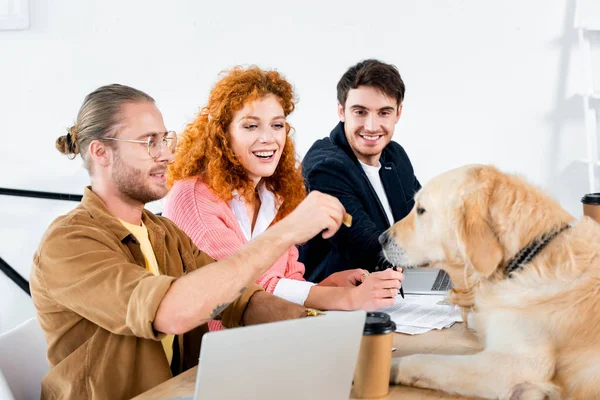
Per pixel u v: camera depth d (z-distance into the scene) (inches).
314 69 133.9
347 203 99.9
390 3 129.9
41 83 137.9
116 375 58.7
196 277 53.5
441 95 131.0
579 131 127.5
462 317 68.2
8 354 62.6
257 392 43.0
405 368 54.8
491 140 130.6
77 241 57.8
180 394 53.4
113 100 62.8
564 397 53.6
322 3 131.7
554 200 60.3
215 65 135.6
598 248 56.8
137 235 65.5
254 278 55.2
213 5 134.2
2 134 139.6
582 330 53.7
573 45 125.6
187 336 68.2
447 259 64.3
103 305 55.2
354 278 81.6
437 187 63.6
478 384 53.1
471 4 127.5
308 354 44.2
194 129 84.3
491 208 59.0
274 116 83.1
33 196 138.2
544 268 56.4
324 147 107.6
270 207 87.7
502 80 128.6
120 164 62.7
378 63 105.2
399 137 133.8
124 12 135.5
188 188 81.8
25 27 136.0
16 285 140.2
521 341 54.4
